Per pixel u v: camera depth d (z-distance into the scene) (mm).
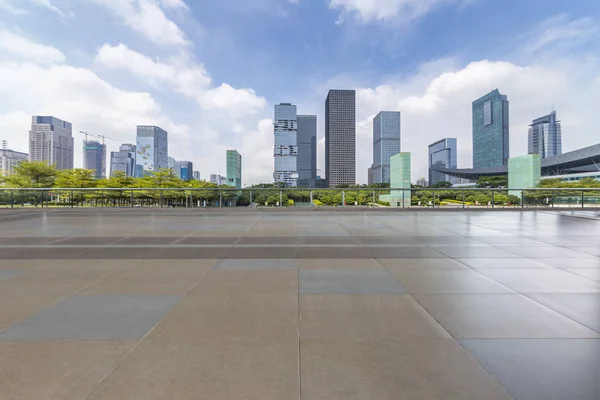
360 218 13602
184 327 2965
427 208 18375
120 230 9750
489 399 1956
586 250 6531
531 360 2391
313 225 11000
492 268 5125
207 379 2162
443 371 2254
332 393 2018
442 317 3191
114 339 2725
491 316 3213
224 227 10484
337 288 4133
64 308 3439
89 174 59969
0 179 54469
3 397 1973
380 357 2443
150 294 3896
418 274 4789
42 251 6555
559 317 3178
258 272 4934
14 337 2762
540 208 18469
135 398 1969
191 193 19516
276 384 2107
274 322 3080
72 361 2381
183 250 6656
